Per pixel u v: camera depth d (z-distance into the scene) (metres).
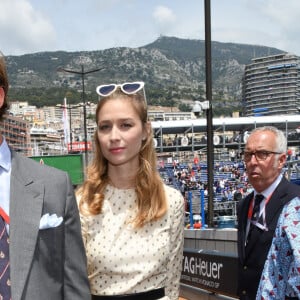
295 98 80.62
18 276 2.07
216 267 6.98
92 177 3.04
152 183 2.97
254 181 3.82
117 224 2.92
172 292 3.10
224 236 9.68
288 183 3.79
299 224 2.57
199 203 18.88
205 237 10.16
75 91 199.50
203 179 37.19
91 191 3.01
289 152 22.14
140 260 2.87
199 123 47.72
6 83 2.29
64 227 2.31
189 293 7.73
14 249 2.10
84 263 2.41
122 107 2.95
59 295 2.29
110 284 2.84
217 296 6.98
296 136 45.94
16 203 2.17
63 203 2.30
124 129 2.96
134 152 2.97
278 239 2.66
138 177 2.99
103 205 2.96
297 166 17.55
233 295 6.54
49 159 23.94
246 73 87.25
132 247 2.88
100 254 2.86
